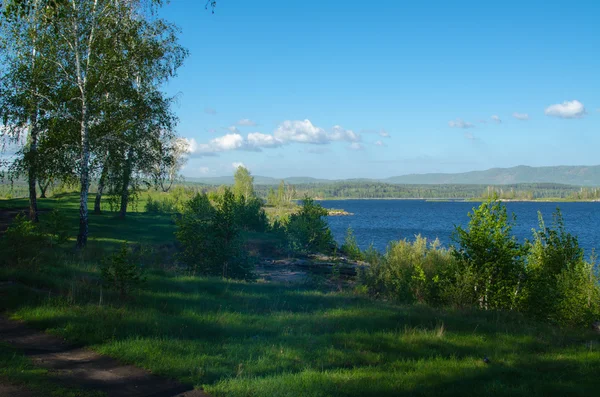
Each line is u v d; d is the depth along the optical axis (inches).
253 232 1487.5
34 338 338.3
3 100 774.5
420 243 875.4
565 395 271.7
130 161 927.0
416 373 304.5
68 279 522.0
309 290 692.7
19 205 1497.3
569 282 584.4
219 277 705.6
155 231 1144.2
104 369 285.9
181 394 252.2
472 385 283.1
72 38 785.6
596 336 479.8
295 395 250.4
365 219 5142.7
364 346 365.7
